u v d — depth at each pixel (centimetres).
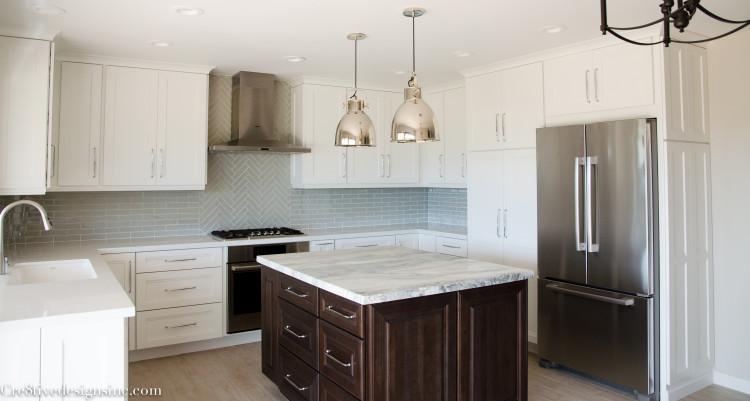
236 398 334
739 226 348
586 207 351
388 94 534
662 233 324
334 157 505
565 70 379
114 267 387
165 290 407
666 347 324
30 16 301
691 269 341
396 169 543
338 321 253
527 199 409
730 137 351
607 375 344
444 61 420
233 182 488
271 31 334
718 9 291
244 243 438
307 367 286
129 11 293
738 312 350
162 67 420
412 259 324
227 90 478
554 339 378
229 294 433
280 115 507
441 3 283
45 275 324
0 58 317
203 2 279
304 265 304
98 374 197
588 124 351
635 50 337
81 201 421
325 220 542
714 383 362
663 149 323
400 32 337
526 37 349
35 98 326
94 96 394
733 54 347
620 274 336
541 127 397
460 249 483
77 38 347
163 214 456
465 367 262
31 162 326
